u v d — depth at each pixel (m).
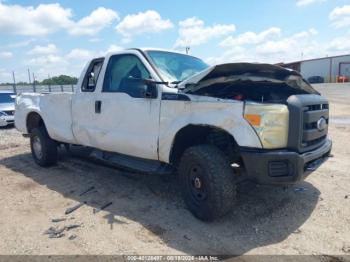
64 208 4.45
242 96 3.99
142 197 4.74
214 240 3.48
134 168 4.60
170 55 4.94
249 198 4.51
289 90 4.38
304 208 4.17
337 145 7.77
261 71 3.95
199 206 3.85
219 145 4.06
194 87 3.88
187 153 3.90
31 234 3.73
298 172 3.44
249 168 3.49
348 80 53.16
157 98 4.23
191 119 3.86
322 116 4.05
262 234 3.58
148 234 3.66
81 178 5.72
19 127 7.08
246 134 3.47
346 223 3.76
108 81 4.98
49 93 6.23
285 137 3.54
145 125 4.40
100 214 4.21
